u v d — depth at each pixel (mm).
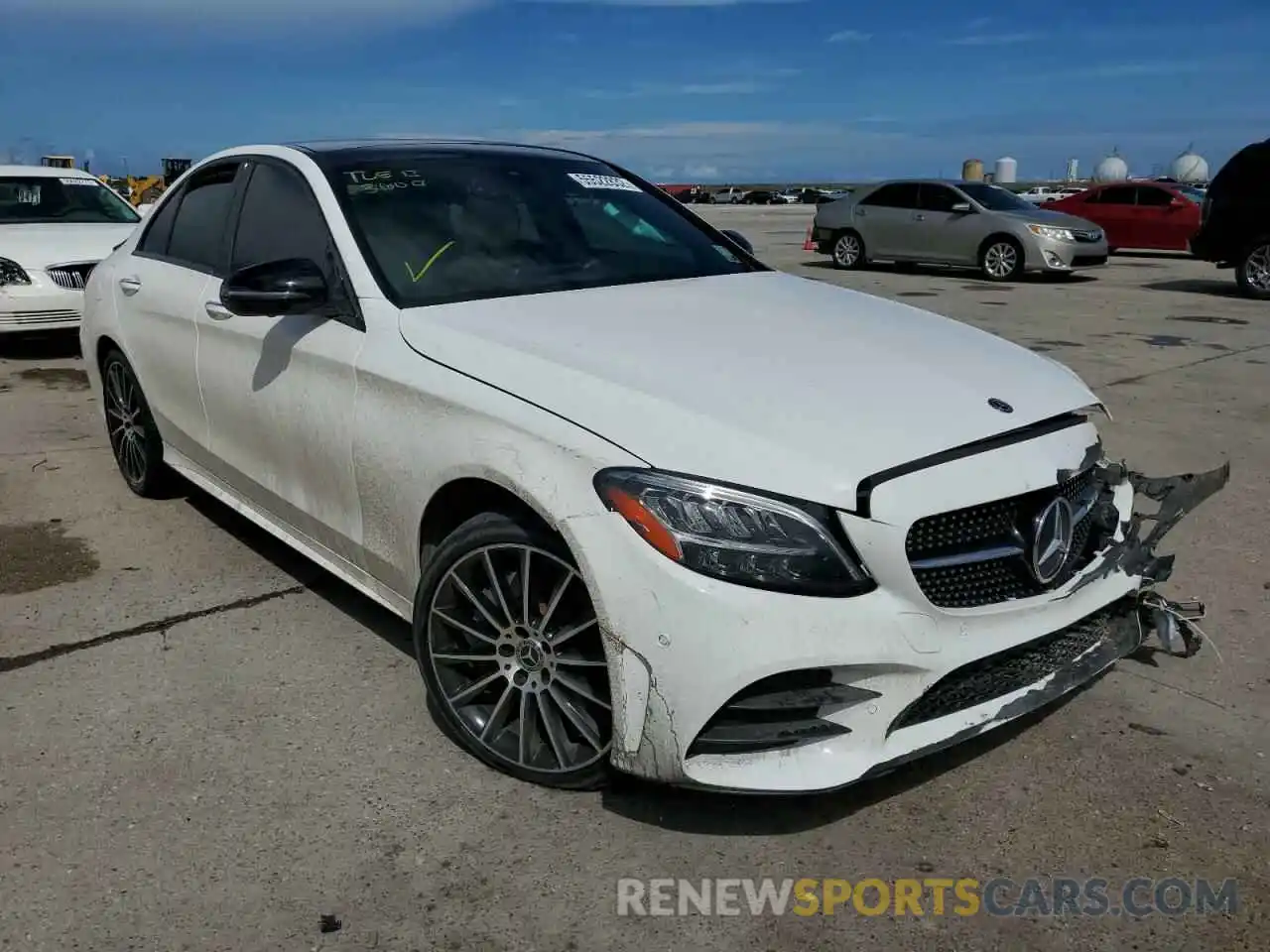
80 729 3104
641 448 2443
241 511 4172
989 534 2549
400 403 2988
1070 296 13273
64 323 8531
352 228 3412
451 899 2402
